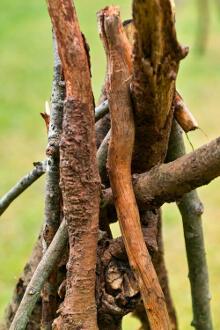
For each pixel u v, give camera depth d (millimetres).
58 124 1496
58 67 1491
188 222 1678
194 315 1757
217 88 6543
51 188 1518
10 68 7570
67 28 1411
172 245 3961
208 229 4141
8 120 6109
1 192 4750
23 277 1669
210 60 7414
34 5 9992
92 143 1420
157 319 1422
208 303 1748
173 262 3785
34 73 7438
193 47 7645
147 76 1386
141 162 1486
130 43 1480
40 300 1611
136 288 1453
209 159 1355
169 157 1593
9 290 3561
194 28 8477
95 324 1440
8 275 3730
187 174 1383
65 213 1432
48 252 1474
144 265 1422
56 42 1428
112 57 1426
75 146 1412
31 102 6594
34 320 1630
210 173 1366
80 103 1409
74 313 1432
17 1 10109
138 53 1375
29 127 5945
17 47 8320
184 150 1598
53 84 1501
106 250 1479
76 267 1432
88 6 9625
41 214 4461
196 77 6906
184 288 3508
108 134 1523
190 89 6551
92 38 8164
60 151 1422
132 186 1441
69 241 1448
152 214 1515
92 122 1419
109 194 1484
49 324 1561
